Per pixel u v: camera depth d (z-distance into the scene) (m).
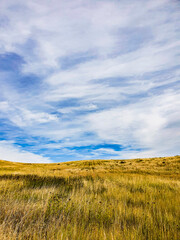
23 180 10.48
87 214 4.37
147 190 8.37
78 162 60.34
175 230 3.53
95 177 13.97
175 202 5.82
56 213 4.27
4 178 11.39
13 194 5.91
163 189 8.77
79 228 3.41
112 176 15.59
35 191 6.77
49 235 3.09
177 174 23.41
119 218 4.14
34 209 4.40
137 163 44.72
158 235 3.31
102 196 6.90
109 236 3.15
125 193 7.28
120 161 54.16
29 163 58.53
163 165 36.41
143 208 5.35
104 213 4.45
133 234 3.27
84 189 8.05
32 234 3.15
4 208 4.23
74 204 5.06
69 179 12.38
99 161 57.72
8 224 3.35
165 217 4.24
